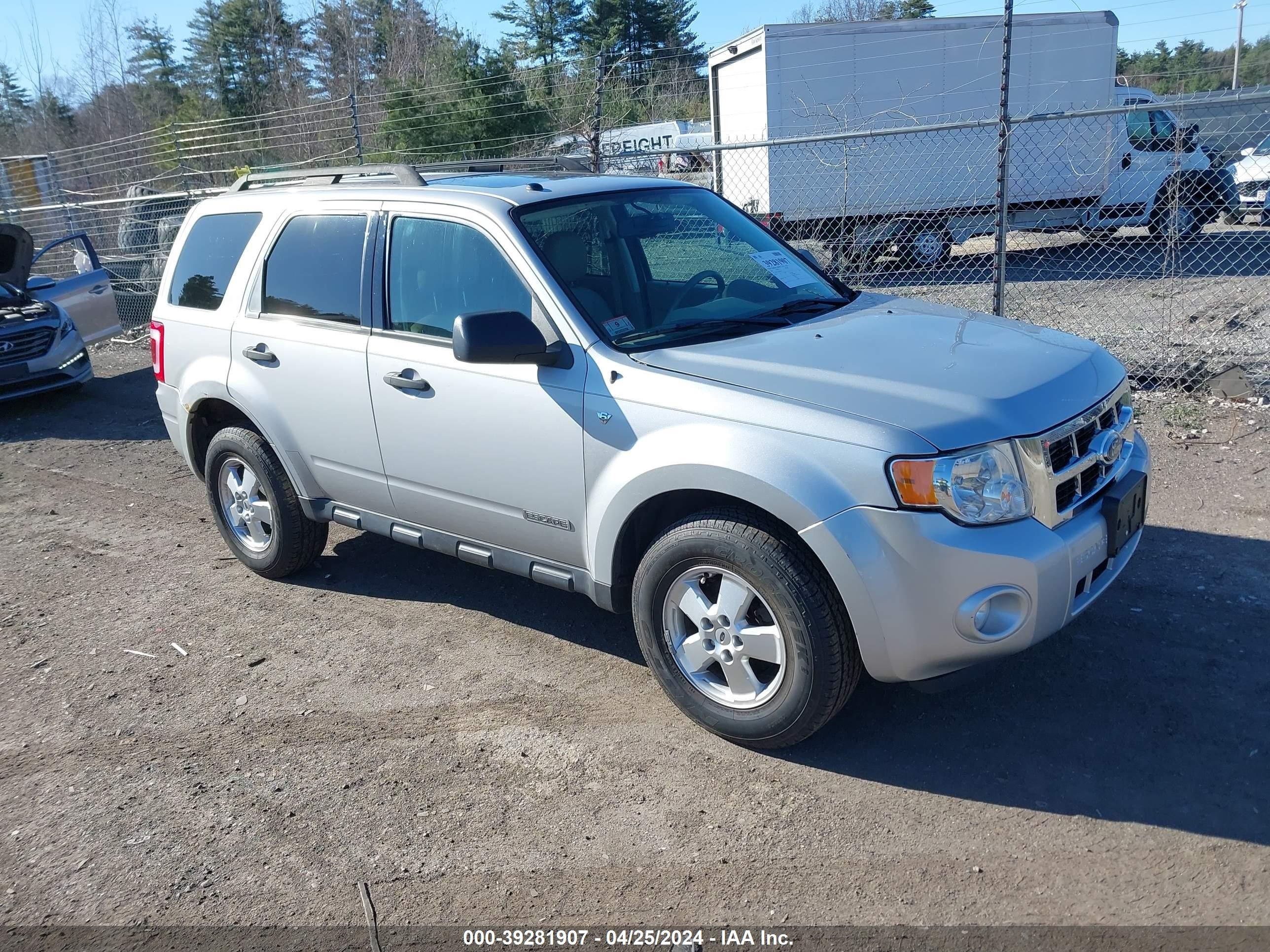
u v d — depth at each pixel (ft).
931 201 48.44
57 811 11.45
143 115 124.98
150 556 19.22
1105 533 11.07
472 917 9.43
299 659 14.62
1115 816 10.21
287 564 16.99
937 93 47.91
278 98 131.64
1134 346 28.78
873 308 13.82
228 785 11.69
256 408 15.81
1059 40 48.42
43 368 31.86
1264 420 21.58
